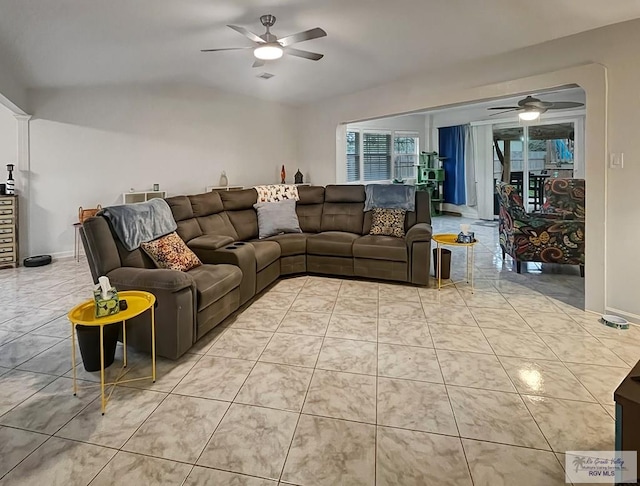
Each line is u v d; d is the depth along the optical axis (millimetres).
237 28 3045
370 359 2578
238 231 4586
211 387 2262
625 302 3123
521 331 2994
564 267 4996
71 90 5434
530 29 3354
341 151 6762
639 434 1296
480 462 1662
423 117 9992
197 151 6414
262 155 7066
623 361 2504
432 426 1900
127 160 5887
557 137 7590
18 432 1874
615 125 3049
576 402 2072
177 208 3740
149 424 1930
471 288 4117
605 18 2982
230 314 3271
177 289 2480
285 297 3859
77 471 1623
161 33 3766
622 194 3055
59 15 3320
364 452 1729
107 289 2154
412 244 4125
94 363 2430
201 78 5641
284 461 1680
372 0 3092
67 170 5531
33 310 3576
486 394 2162
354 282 4371
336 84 5691
